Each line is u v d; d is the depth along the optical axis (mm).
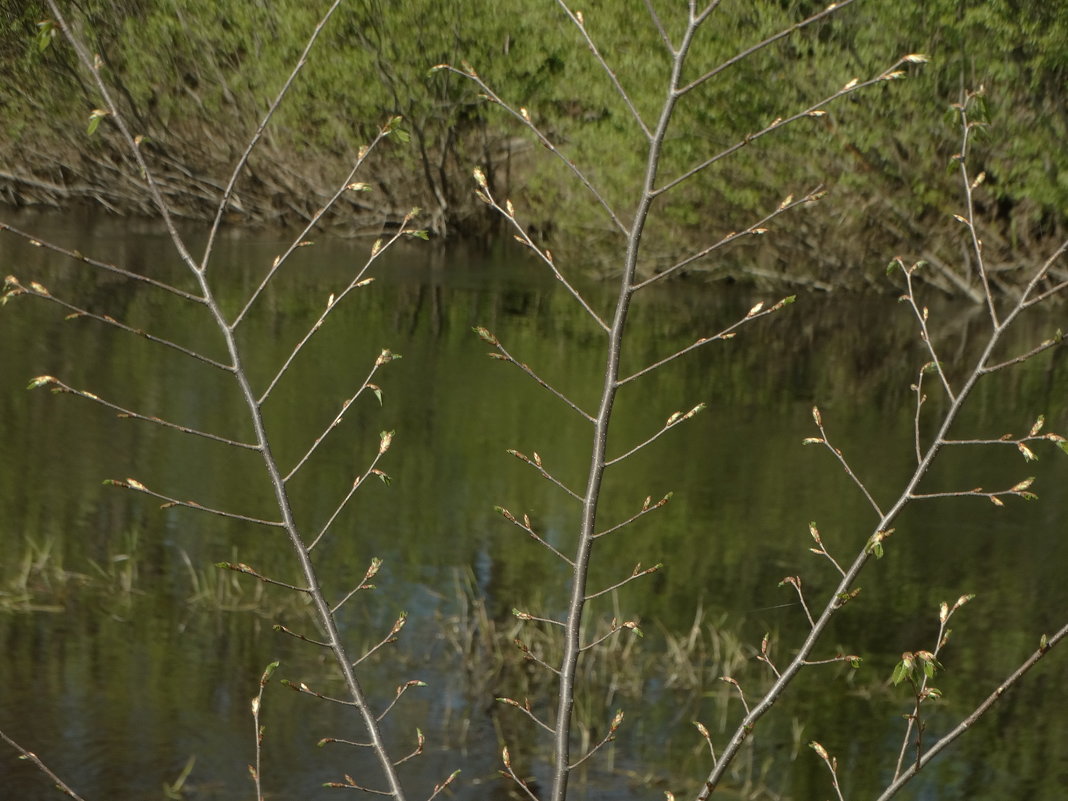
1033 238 19141
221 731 5773
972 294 19625
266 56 24438
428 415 11875
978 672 6785
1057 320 18156
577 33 19609
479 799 5336
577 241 22219
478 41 24047
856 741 5984
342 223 25266
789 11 18047
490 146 25828
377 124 24781
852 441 11586
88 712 5852
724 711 6215
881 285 20266
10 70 23766
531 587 7750
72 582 7340
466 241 25344
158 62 24297
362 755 5652
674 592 7797
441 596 7480
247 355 14031
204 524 8516
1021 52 17125
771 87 18547
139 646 6566
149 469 9680
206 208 25156
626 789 5465
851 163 18969
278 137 24844
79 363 13000
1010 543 8898
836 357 15602
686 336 16719
